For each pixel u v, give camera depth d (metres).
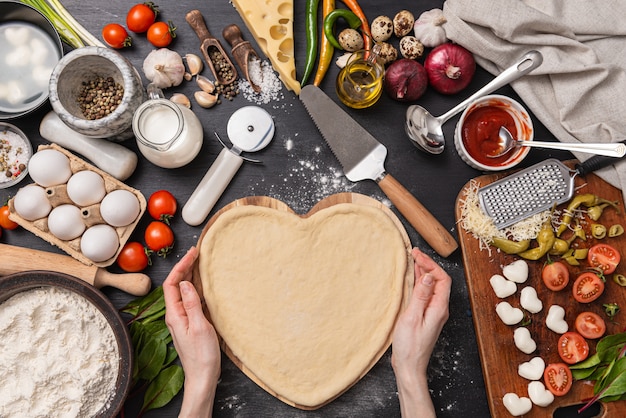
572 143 0.87
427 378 0.90
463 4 0.88
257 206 0.87
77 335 0.84
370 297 0.88
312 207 0.91
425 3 0.94
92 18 0.93
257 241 0.88
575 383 0.88
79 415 0.83
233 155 0.90
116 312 0.79
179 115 0.84
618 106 0.88
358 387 0.90
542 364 0.87
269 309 0.88
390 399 0.90
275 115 0.93
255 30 0.90
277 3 0.90
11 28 0.91
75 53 0.83
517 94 0.93
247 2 0.90
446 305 0.83
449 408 0.90
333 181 0.92
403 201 0.88
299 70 0.93
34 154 0.87
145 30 0.92
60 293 0.84
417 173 0.93
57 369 0.83
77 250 0.87
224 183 0.90
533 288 0.89
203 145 0.92
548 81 0.91
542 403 0.86
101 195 0.87
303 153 0.93
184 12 0.93
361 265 0.88
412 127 0.90
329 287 0.88
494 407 0.87
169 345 0.90
